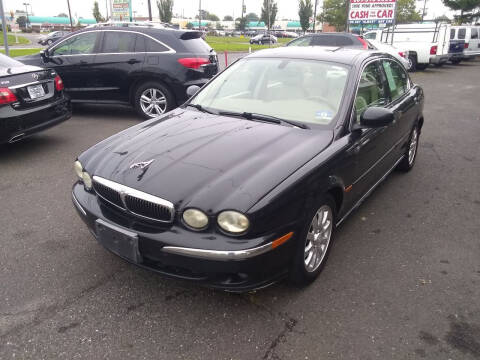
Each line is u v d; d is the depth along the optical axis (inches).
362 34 804.0
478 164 224.7
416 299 112.3
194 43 306.5
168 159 108.1
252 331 99.2
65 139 253.8
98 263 125.4
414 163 223.6
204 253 91.4
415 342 97.1
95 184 111.3
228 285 95.6
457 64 907.4
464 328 101.9
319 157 111.3
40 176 193.2
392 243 141.3
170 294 112.0
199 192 95.6
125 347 93.9
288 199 97.8
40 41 1317.7
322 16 1790.1
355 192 136.1
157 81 297.9
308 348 94.6
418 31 726.5
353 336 98.5
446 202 175.3
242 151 110.0
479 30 859.4
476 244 141.8
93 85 309.4
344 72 139.9
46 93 227.5
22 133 210.1
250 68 155.6
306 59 149.6
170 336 97.3
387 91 163.6
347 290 115.4
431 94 465.7
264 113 135.7
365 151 135.0
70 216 154.8
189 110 147.9
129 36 298.2
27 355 91.2
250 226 91.0
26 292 111.8
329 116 128.3
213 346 94.5
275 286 116.2
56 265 124.1
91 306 106.9
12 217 153.3
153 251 97.7
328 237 121.6
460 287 118.0
